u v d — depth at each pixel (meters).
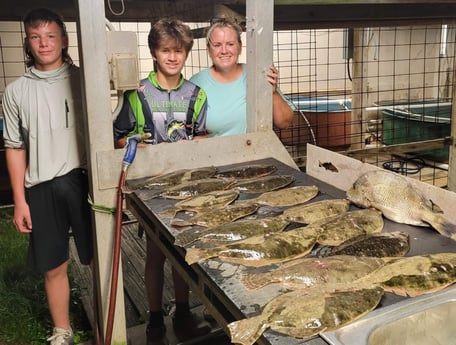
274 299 1.02
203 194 1.69
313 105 6.47
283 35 6.90
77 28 1.82
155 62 2.20
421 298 1.04
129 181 1.90
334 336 0.92
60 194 2.02
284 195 1.65
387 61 6.62
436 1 3.29
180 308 2.41
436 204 1.48
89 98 1.81
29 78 1.98
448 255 1.18
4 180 4.59
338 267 1.13
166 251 1.51
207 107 2.30
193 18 3.10
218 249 1.24
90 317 2.58
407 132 5.91
